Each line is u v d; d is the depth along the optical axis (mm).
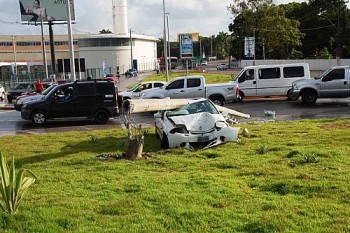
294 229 5250
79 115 20094
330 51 87688
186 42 39344
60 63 50375
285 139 12344
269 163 9219
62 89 20047
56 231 5527
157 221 5746
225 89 23703
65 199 7008
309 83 23828
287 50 77625
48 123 20797
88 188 7785
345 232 5090
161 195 6941
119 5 106312
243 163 9398
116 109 20141
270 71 26312
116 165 9820
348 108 21297
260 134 13461
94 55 103875
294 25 75688
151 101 13750
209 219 5719
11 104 34781
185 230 5398
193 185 7590
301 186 7086
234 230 5312
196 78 23828
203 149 11445
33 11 65500
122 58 105938
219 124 12094
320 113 19922
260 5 71938
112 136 14727
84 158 10828
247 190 7160
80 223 5777
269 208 6094
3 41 121125
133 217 5918
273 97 26609
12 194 6172
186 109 13250
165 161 10039
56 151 12219
